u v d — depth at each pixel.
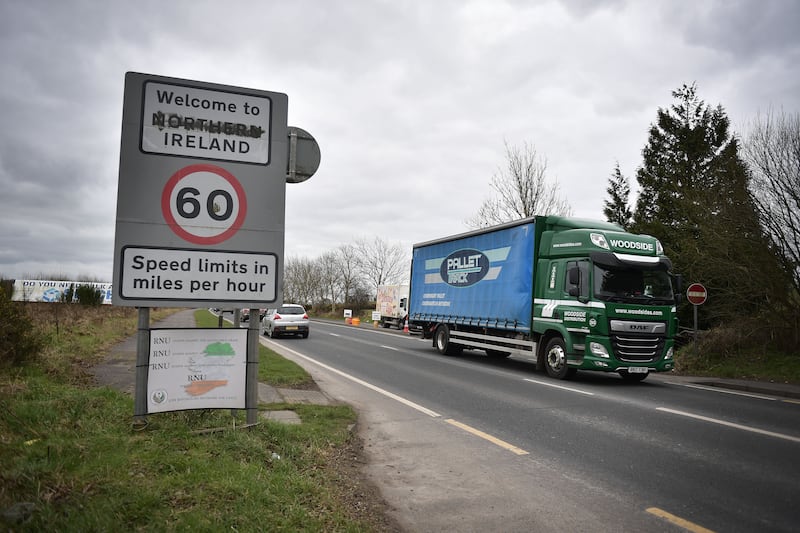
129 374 9.91
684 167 24.86
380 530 4.12
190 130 6.05
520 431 7.55
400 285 38.62
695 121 25.75
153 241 5.86
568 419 8.34
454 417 8.46
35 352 9.21
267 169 6.31
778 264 15.14
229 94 6.22
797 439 7.16
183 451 4.81
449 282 18.64
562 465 5.97
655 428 7.77
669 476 5.57
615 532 4.20
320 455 5.73
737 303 16.72
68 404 6.02
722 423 8.15
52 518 3.12
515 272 15.02
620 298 12.48
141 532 3.20
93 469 4.04
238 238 6.15
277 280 6.25
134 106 5.89
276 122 6.39
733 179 16.25
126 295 5.71
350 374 13.30
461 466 5.93
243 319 31.27
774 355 15.04
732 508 4.70
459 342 17.84
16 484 3.44
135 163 5.85
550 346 13.55
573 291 12.73
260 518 3.62
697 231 18.25
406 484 5.32
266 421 6.33
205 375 5.86
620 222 31.16
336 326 43.69
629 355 12.41
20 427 4.80
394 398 10.07
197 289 5.98
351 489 4.99
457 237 18.31
